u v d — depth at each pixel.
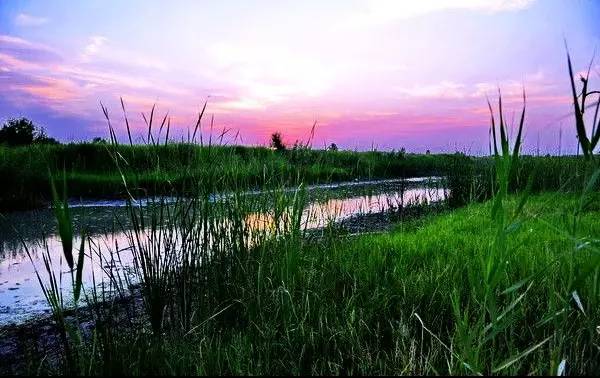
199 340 2.71
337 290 3.39
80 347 2.33
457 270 3.30
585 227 4.53
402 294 3.19
